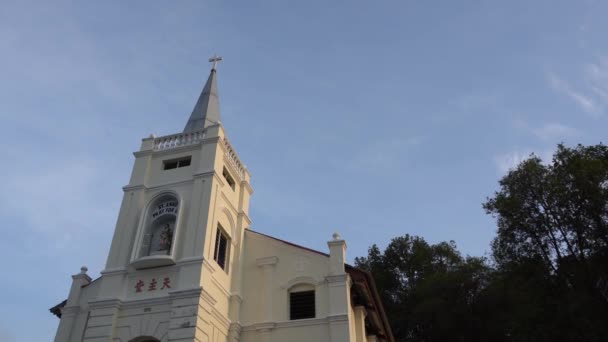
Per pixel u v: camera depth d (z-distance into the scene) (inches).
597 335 1090.7
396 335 1620.3
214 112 1165.1
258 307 875.4
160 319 762.2
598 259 1182.9
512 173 1381.6
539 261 1268.5
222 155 946.7
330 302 836.0
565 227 1256.2
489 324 1466.5
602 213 1212.5
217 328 800.9
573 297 1142.3
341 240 902.4
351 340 827.4
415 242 1892.2
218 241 888.3
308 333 823.1
